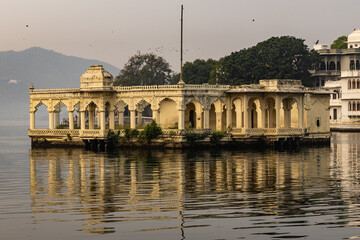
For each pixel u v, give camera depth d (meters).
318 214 51.66
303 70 183.38
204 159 89.44
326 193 60.53
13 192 61.97
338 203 55.72
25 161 90.88
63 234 46.47
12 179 71.31
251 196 59.00
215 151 101.62
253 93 110.25
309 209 53.38
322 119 118.88
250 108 112.69
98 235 46.19
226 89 110.88
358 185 65.25
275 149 106.12
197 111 108.44
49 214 51.91
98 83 111.00
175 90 105.19
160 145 105.62
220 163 84.38
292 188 63.44
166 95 106.31
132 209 53.50
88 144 111.75
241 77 171.12
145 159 89.94
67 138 114.44
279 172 75.50
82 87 112.56
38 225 48.66
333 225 48.53
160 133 105.62
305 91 112.38
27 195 60.16
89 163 86.12
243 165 82.25
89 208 53.97
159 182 67.69
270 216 51.03
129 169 78.62
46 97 119.00
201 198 58.06
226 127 111.00
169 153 98.25
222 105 111.00
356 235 46.16
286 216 51.03
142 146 107.25
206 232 46.84
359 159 89.81
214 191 61.75
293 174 73.69
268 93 110.88
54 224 48.91
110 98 112.06
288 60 178.75
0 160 93.00
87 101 112.12
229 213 52.00
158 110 107.69
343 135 153.12
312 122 117.50
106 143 109.06
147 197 58.69
